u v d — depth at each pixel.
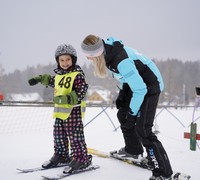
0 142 4.40
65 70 2.99
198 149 4.23
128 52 2.62
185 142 4.85
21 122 6.98
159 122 8.14
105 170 2.99
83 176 2.78
